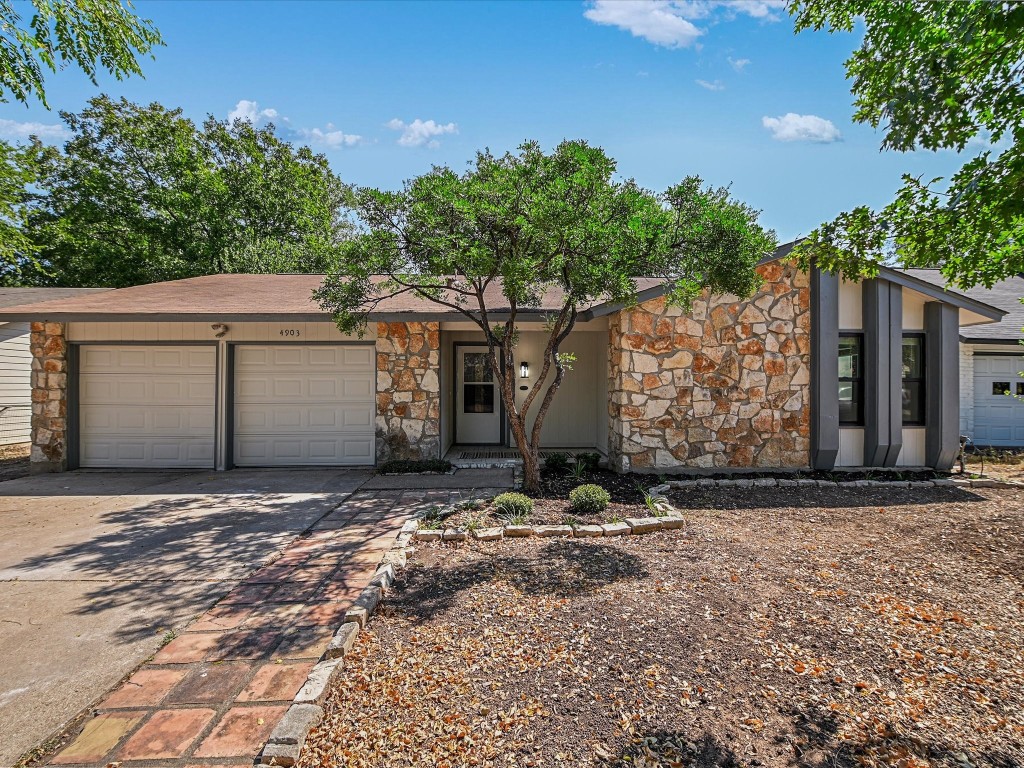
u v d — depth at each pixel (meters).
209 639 3.31
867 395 8.46
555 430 11.11
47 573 4.41
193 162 22.20
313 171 25.83
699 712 2.46
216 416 9.09
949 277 3.19
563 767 2.13
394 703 2.55
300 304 8.94
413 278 6.82
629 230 5.62
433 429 9.01
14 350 12.27
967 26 2.22
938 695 2.61
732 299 8.29
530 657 2.92
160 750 2.33
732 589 3.78
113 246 20.97
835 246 3.45
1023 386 12.02
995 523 5.56
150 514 6.20
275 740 2.27
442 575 4.12
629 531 5.15
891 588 3.83
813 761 2.17
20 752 2.33
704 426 8.26
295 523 5.80
